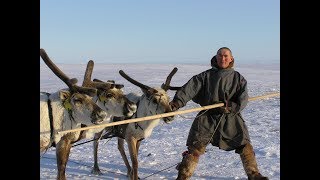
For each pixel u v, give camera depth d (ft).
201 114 18.44
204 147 18.35
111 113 21.34
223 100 18.16
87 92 18.21
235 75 18.31
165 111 20.99
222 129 18.16
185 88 18.52
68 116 18.35
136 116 22.18
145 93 21.83
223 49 18.22
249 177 18.03
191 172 18.20
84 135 19.51
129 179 22.47
